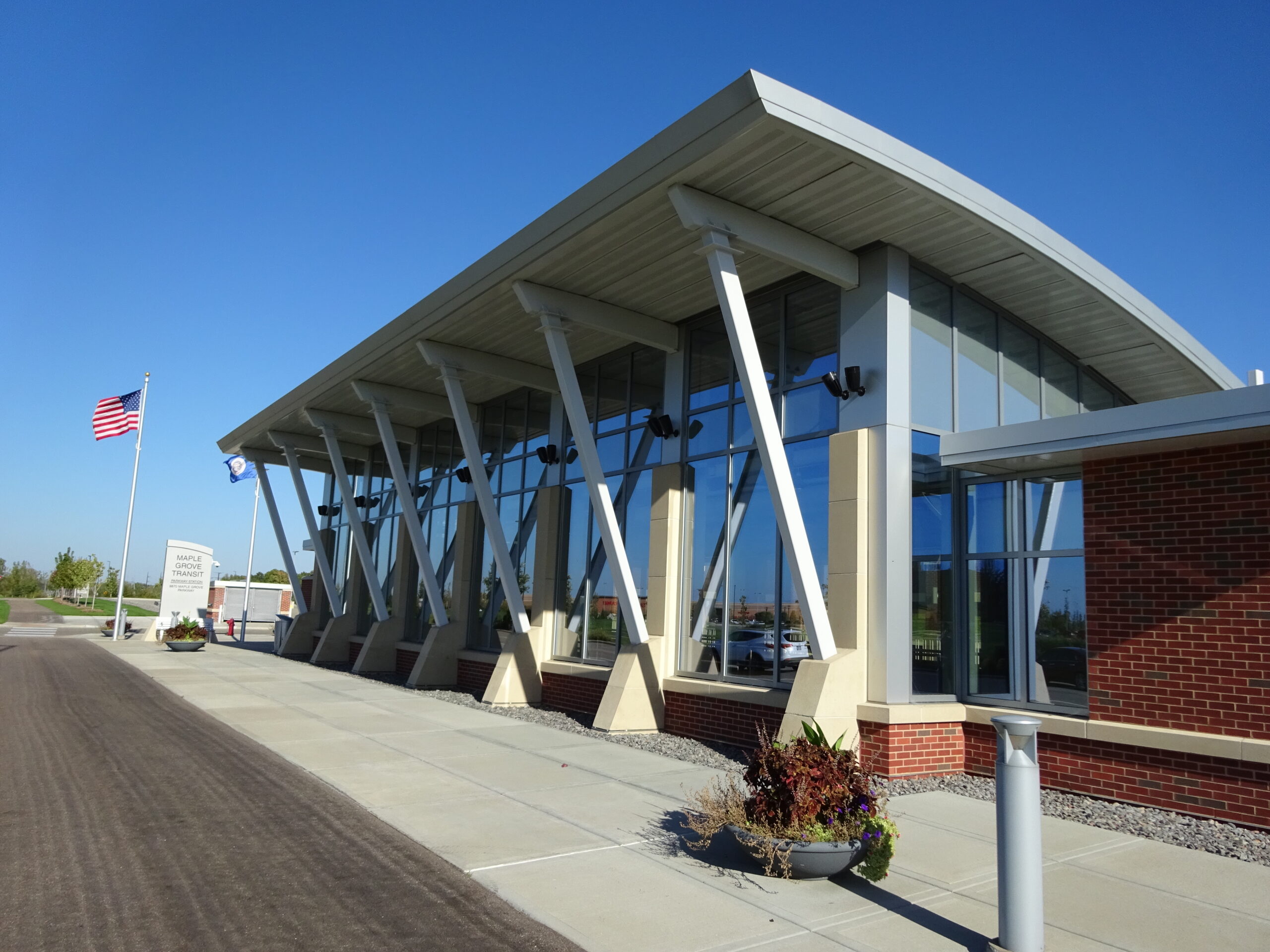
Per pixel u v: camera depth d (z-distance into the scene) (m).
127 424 32.03
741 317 9.33
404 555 21.16
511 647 14.84
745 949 4.61
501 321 13.45
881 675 9.54
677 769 9.39
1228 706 7.69
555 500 15.60
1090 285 10.86
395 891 5.41
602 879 5.70
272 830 6.68
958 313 11.02
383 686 17.17
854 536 9.91
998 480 10.36
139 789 7.96
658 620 12.59
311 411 19.91
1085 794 8.59
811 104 7.91
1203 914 5.32
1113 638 8.58
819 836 5.66
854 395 10.29
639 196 9.36
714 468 12.41
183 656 23.77
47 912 4.92
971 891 5.62
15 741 10.36
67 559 86.06
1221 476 7.95
